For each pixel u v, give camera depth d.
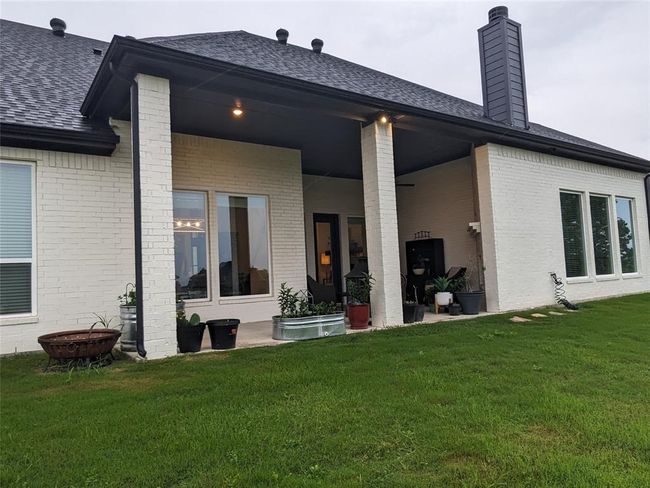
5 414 3.15
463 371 4.16
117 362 4.77
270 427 2.85
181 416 3.06
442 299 8.26
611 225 10.97
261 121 7.09
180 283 7.46
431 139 8.53
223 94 5.71
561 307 8.64
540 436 2.70
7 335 5.42
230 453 2.48
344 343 5.48
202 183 7.75
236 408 3.22
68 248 5.88
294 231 8.72
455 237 10.16
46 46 8.80
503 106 9.87
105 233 6.14
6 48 8.04
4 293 5.50
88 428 2.87
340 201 11.18
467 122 7.54
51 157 5.82
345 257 11.09
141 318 4.89
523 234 8.78
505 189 8.57
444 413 3.08
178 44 5.75
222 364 4.50
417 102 7.99
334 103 6.35
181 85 5.37
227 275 7.93
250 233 8.27
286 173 8.70
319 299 8.55
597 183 10.65
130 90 5.33
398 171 11.21
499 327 6.54
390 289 6.80
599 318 7.25
